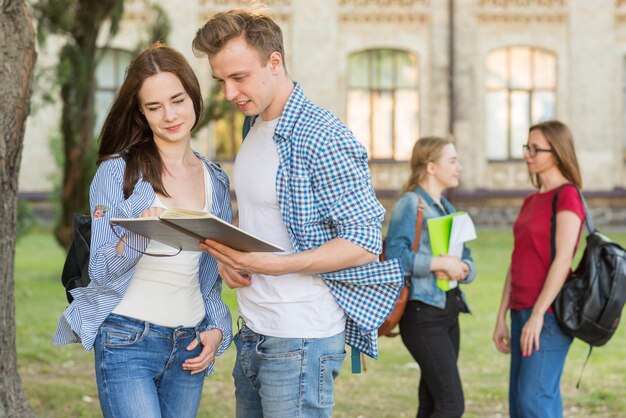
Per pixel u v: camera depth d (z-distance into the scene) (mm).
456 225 5762
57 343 4238
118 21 15609
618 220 29328
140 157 4109
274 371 4160
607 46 29688
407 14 29516
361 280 4129
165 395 4281
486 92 29812
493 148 29906
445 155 6152
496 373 9617
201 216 3449
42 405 7930
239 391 4520
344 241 3963
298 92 4109
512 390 5922
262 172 4133
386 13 29500
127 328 4066
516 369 5895
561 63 29719
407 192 6008
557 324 5566
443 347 5711
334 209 3988
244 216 4254
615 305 5434
